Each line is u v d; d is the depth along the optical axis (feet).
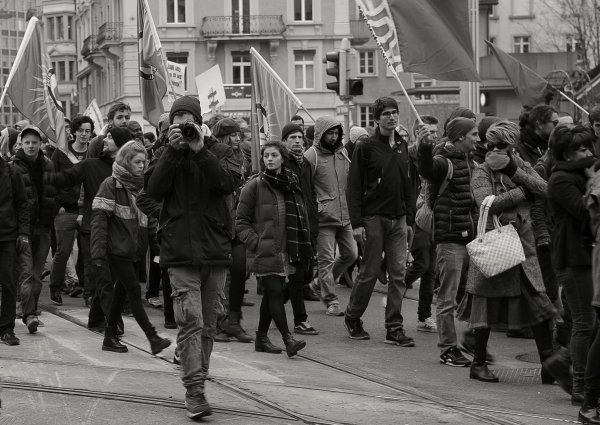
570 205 37.40
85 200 59.11
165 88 65.36
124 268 46.44
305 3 255.29
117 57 264.72
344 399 38.96
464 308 44.68
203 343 37.17
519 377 43.88
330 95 256.32
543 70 210.38
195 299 36.27
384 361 47.09
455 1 54.75
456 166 45.47
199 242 36.17
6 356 46.80
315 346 50.57
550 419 36.27
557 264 38.29
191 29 253.65
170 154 36.01
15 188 49.85
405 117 235.81
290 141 55.16
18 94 62.54
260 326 48.62
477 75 55.16
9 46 484.33
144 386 40.73
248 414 36.58
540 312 41.70
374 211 50.55
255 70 68.13
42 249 55.77
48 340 51.06
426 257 54.80
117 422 35.45
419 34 54.19
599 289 35.24
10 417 35.94
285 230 47.50
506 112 208.23
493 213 41.81
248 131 78.13
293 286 53.47
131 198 47.11
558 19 260.21
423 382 42.68
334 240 60.03
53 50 346.95
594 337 37.47
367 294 51.85
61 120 63.52
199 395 35.83
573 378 38.68
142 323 46.11
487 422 35.73
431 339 53.01
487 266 41.14
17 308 57.98
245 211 47.70
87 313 60.13
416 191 64.54
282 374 43.50
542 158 50.34
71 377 42.27
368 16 53.88
